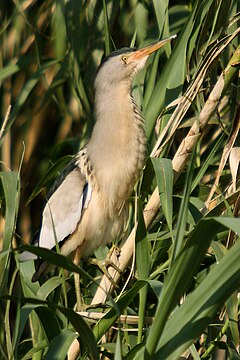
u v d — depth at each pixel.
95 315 6.34
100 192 8.03
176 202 7.69
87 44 8.90
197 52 7.65
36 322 6.93
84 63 8.98
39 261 7.93
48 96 8.83
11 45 9.26
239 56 6.56
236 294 6.14
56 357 5.55
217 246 6.40
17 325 5.64
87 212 8.12
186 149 6.68
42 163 9.45
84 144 8.62
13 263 8.67
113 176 7.92
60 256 4.61
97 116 8.12
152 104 7.62
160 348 4.86
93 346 5.12
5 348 6.65
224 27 7.26
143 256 6.04
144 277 6.02
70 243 8.25
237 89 7.61
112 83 8.02
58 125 9.44
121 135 7.91
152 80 7.91
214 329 7.08
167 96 7.46
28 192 9.41
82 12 8.84
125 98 8.01
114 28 9.06
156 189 6.72
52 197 8.42
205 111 6.67
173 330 4.86
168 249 6.96
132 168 7.92
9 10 9.36
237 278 4.73
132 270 6.06
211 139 8.58
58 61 8.98
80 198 8.16
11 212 6.26
